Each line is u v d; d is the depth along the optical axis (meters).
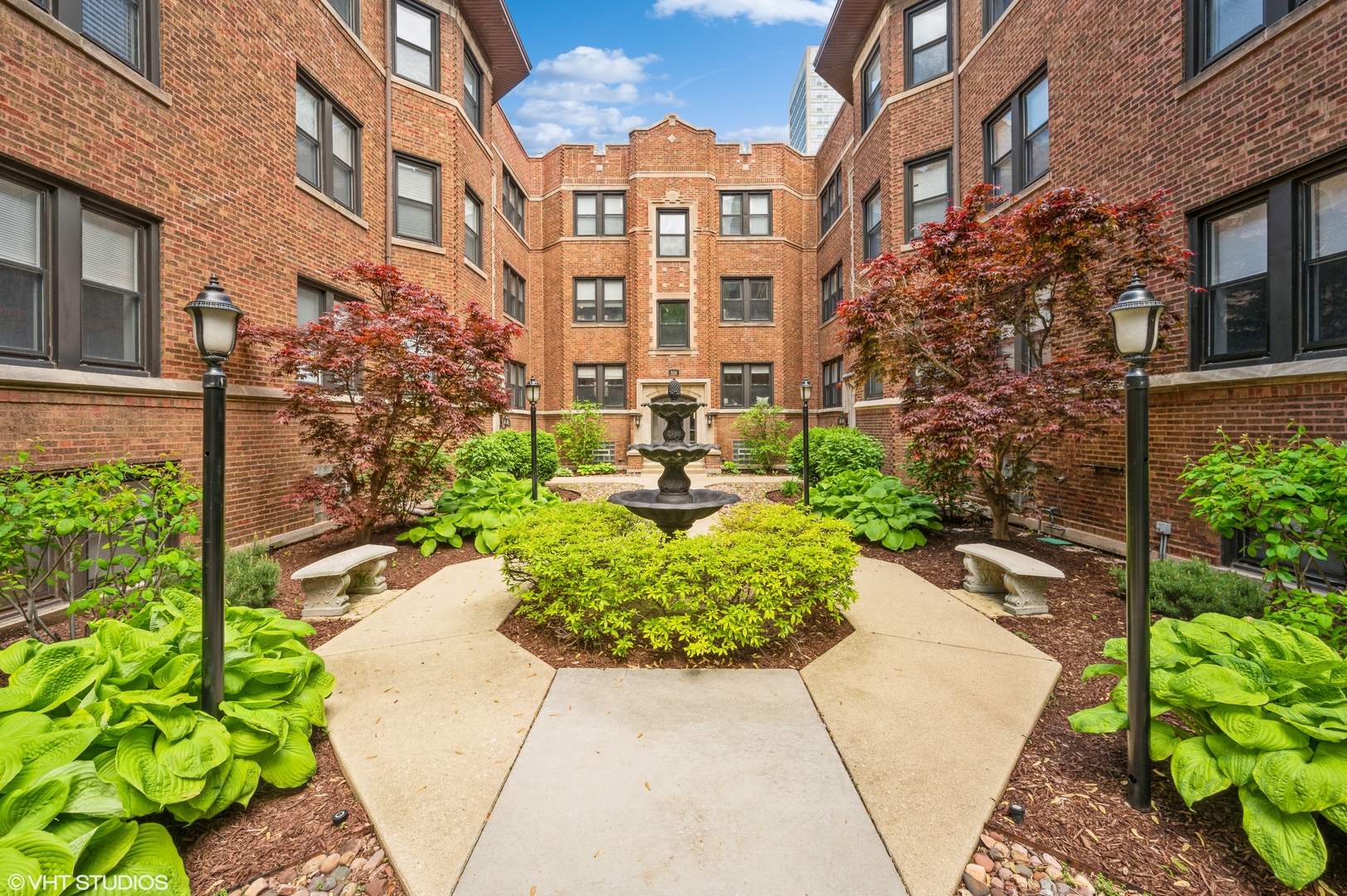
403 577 5.84
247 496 6.80
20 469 3.74
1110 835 2.14
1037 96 8.47
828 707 3.03
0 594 3.50
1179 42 5.82
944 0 10.81
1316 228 4.82
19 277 4.74
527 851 2.02
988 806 2.25
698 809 2.23
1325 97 4.60
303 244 8.12
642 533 4.20
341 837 2.17
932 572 5.88
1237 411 5.25
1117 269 5.76
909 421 6.36
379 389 6.73
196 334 2.39
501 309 15.64
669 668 3.54
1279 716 2.00
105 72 5.27
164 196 5.88
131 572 3.57
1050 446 7.54
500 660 3.68
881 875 1.91
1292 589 3.74
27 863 1.53
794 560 3.74
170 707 2.09
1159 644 2.52
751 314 18.56
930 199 11.09
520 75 14.66
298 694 2.71
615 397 18.42
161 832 1.91
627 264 18.30
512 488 8.52
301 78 8.36
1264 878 1.94
